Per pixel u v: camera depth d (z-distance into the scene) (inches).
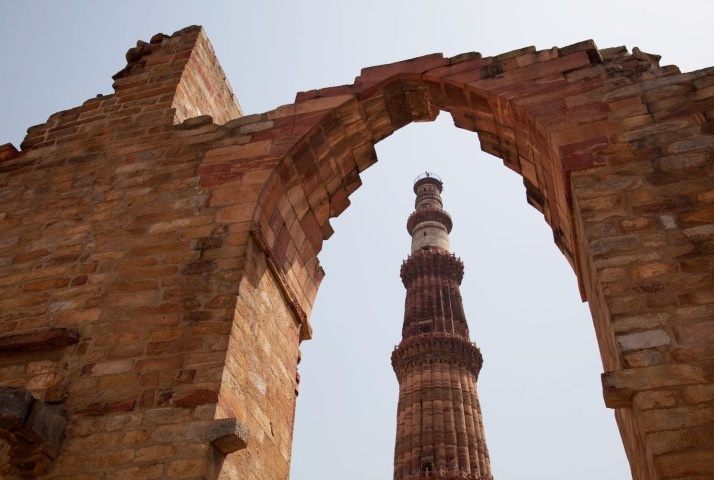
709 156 318.0
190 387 301.6
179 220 390.0
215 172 417.1
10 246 408.5
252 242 376.2
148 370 313.6
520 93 406.9
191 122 462.0
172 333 327.9
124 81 525.0
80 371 321.4
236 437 277.3
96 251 386.0
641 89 369.1
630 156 334.0
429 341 1600.6
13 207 438.3
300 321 443.8
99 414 299.4
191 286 349.1
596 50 412.2
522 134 421.7
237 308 335.6
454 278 1895.9
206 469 270.5
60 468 283.0
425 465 1346.0
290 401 406.6
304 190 452.8
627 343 258.7
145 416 293.9
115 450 283.7
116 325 339.3
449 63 454.3
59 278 375.9
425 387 1507.1
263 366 364.8
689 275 275.0
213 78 569.6
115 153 456.8
